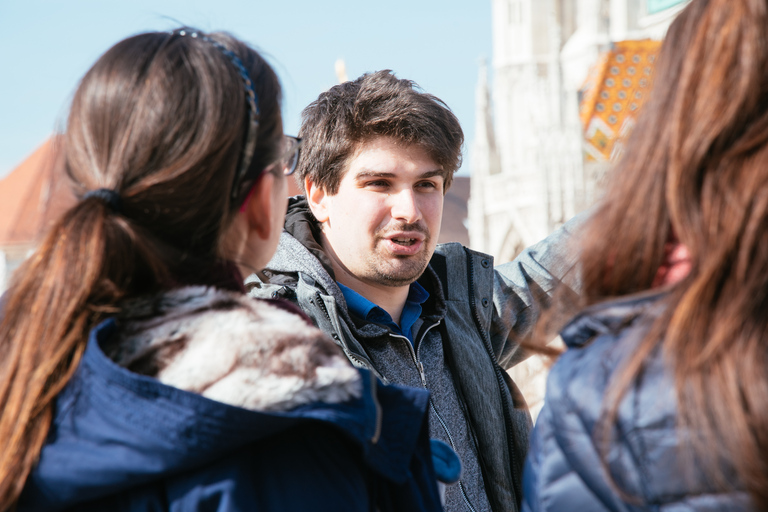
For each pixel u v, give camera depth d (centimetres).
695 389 115
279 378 134
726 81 124
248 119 151
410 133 279
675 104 130
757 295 116
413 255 287
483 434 288
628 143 141
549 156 2778
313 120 294
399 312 302
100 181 144
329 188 291
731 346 114
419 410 152
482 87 3366
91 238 136
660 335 123
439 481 168
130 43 151
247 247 170
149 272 145
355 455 143
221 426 128
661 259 134
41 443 132
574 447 129
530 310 315
